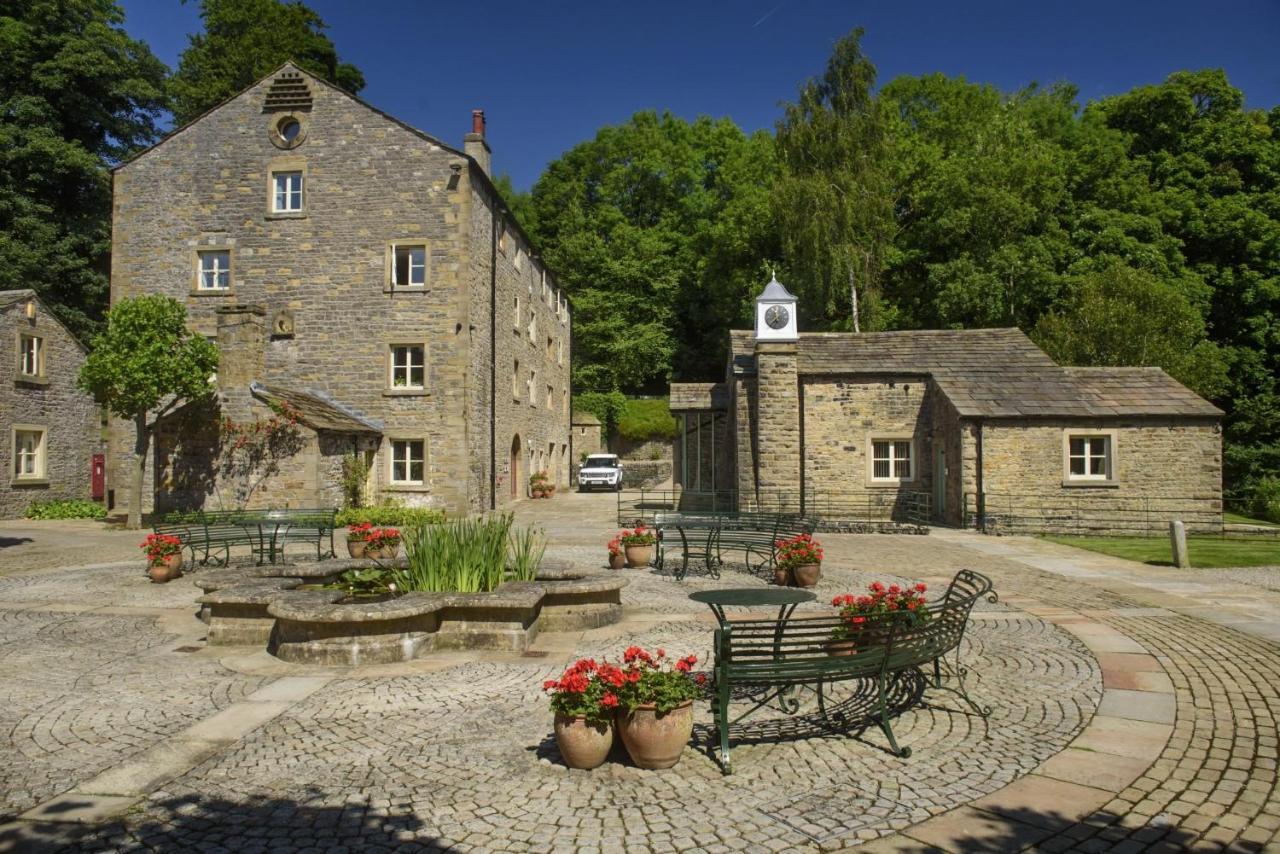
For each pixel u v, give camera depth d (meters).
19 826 4.15
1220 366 30.83
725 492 24.91
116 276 25.59
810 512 22.88
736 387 23.62
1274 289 34.97
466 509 24.20
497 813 4.31
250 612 8.19
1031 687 6.59
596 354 47.47
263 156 25.20
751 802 4.43
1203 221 36.59
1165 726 5.64
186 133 25.53
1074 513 20.27
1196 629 8.75
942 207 36.28
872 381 23.03
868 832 4.07
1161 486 20.34
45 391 26.52
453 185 24.62
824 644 5.27
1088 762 4.98
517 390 30.83
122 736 5.51
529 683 6.74
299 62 40.72
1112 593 11.09
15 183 30.89
